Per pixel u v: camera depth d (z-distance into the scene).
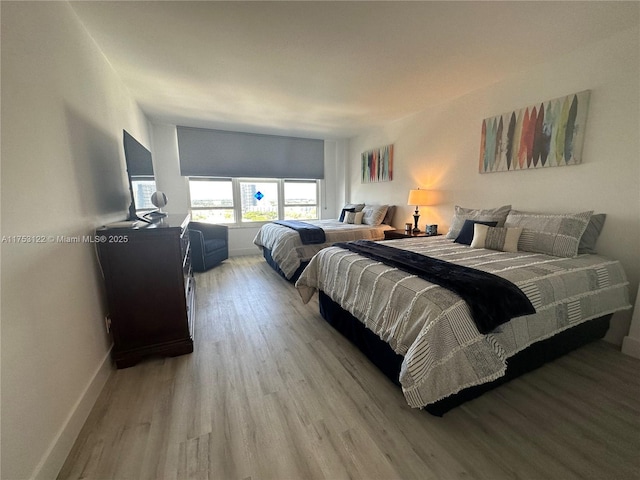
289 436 1.30
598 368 1.80
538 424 1.36
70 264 1.44
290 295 3.20
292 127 4.61
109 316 1.85
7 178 1.00
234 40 2.02
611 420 1.38
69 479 1.11
